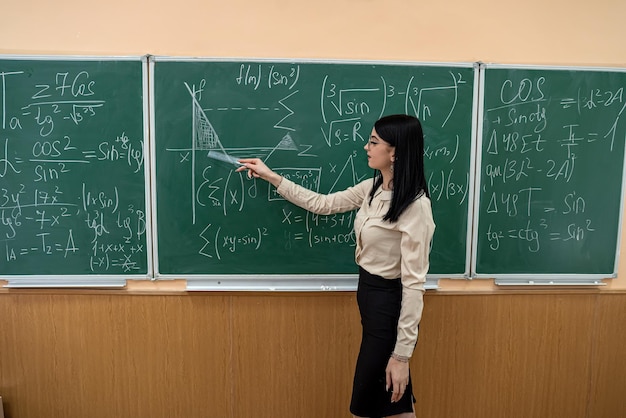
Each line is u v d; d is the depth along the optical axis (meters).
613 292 2.31
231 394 2.27
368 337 1.77
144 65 2.06
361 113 2.14
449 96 2.15
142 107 2.08
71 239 2.14
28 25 2.04
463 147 2.18
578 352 2.33
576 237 2.26
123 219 2.14
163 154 2.11
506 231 2.24
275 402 2.29
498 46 2.17
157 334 2.22
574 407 2.36
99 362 2.22
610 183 2.24
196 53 2.10
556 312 2.31
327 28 2.12
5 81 2.03
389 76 2.13
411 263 1.63
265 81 2.10
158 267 2.18
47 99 2.05
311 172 2.17
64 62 2.04
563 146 2.21
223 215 2.17
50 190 2.11
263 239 2.20
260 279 2.21
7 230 2.12
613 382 2.36
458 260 2.24
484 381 2.33
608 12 2.19
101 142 2.09
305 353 2.27
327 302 2.24
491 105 2.17
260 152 2.14
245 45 2.11
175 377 2.25
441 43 2.16
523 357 2.32
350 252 2.22
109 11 2.06
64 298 2.17
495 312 2.29
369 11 2.12
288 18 2.10
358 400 1.79
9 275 2.14
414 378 2.31
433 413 2.33
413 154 1.63
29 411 2.23
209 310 2.22
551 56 2.19
